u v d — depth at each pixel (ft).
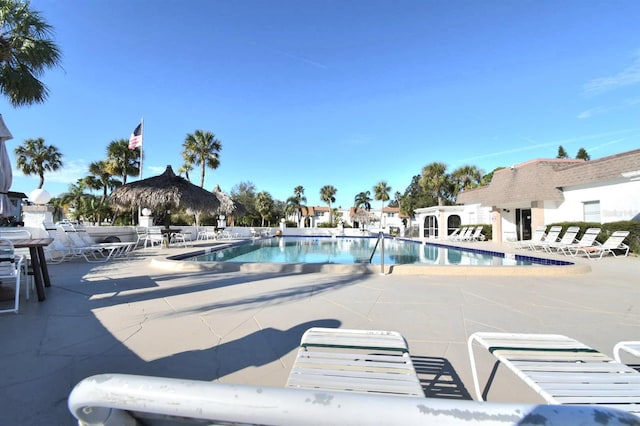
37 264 14.43
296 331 10.84
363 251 54.08
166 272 22.44
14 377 7.48
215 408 2.34
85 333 10.41
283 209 175.32
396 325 11.51
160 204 42.42
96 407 2.59
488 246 51.98
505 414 2.03
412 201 129.80
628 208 40.14
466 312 13.17
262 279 20.07
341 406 2.19
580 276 22.16
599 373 5.68
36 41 25.46
